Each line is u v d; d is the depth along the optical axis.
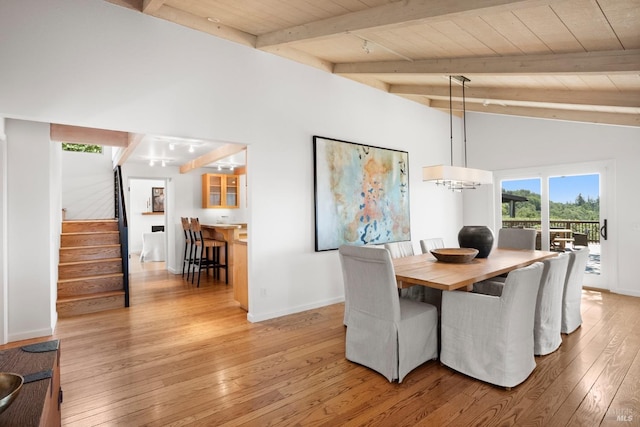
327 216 4.57
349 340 2.89
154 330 3.66
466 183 4.37
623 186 5.07
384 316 2.60
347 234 4.79
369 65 4.39
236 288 4.64
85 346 3.23
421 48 3.55
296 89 4.30
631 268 5.02
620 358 2.88
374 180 5.15
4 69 2.62
